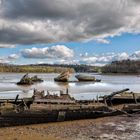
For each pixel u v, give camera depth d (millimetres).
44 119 29031
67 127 27031
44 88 77375
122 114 32688
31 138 22750
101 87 84500
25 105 31234
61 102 32875
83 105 31922
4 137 23047
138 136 23500
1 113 27688
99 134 24109
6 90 68438
